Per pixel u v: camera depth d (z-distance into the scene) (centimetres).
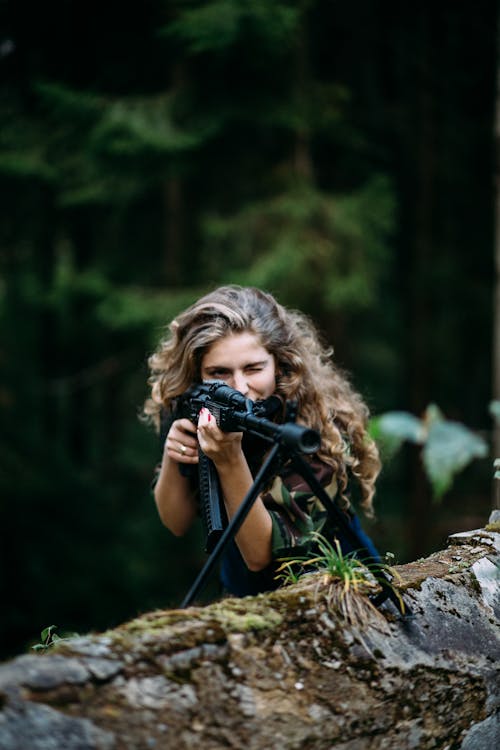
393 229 840
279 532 180
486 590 168
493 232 997
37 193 939
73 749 108
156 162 780
